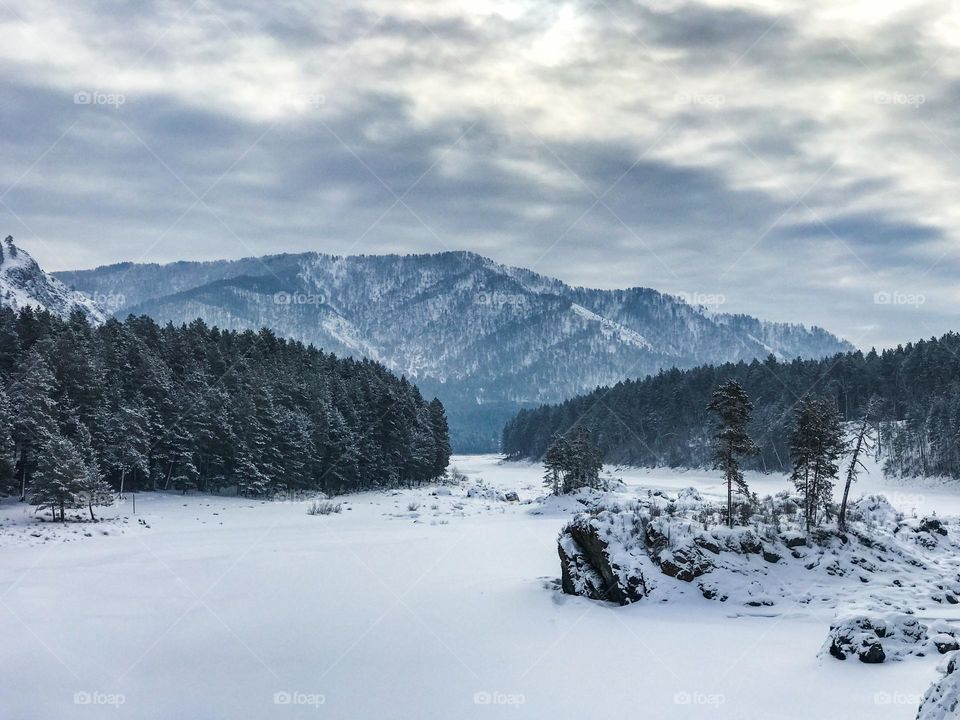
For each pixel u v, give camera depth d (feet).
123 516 263.70
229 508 298.15
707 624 108.78
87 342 343.05
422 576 151.02
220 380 377.91
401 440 434.71
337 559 172.35
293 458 355.97
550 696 78.43
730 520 148.05
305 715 74.74
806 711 68.64
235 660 93.86
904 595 123.75
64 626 111.04
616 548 134.00
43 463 242.78
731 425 151.12
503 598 129.70
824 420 153.69
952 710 45.93
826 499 159.33
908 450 425.28
